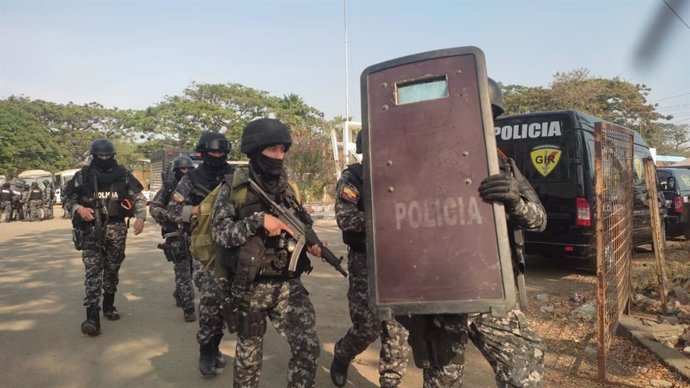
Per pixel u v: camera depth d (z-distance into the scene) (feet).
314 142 58.95
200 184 13.34
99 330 15.07
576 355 12.96
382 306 6.67
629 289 16.05
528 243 22.49
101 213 15.19
